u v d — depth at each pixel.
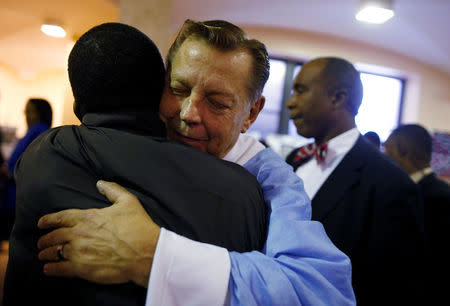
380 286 1.23
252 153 0.87
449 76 6.38
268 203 0.71
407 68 6.26
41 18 5.02
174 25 4.54
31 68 7.88
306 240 0.63
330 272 0.62
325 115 1.50
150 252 0.54
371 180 1.31
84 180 0.61
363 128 6.43
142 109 0.67
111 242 0.55
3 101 7.93
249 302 0.54
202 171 0.61
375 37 5.80
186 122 0.68
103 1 3.85
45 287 0.59
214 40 0.66
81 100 0.67
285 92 6.05
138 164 0.60
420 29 5.30
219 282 0.55
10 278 0.64
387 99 6.51
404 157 2.19
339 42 6.00
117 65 0.64
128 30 0.66
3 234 3.36
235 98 0.68
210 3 4.33
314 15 5.21
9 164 3.17
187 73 0.66
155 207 0.58
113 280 0.54
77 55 0.65
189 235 0.58
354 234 1.26
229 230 0.60
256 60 0.71
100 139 0.62
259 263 0.58
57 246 0.56
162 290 0.53
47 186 0.60
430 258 1.84
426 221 1.92
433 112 6.36
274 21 5.44
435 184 2.04
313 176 1.52
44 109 3.22
